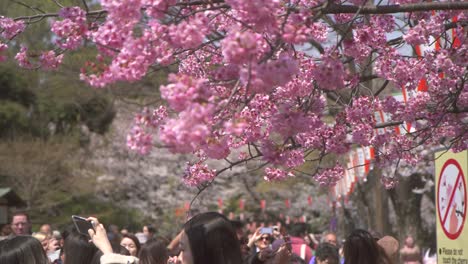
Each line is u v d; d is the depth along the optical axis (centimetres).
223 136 509
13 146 3222
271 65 445
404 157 799
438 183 928
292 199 4197
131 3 482
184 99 435
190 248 445
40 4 1386
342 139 671
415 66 667
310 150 725
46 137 3491
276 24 470
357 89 694
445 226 909
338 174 779
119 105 3722
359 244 613
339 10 548
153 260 777
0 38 627
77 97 3139
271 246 643
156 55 486
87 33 537
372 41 651
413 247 1577
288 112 526
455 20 684
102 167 3925
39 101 3325
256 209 4144
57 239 1097
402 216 2461
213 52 652
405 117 712
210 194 4122
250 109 596
